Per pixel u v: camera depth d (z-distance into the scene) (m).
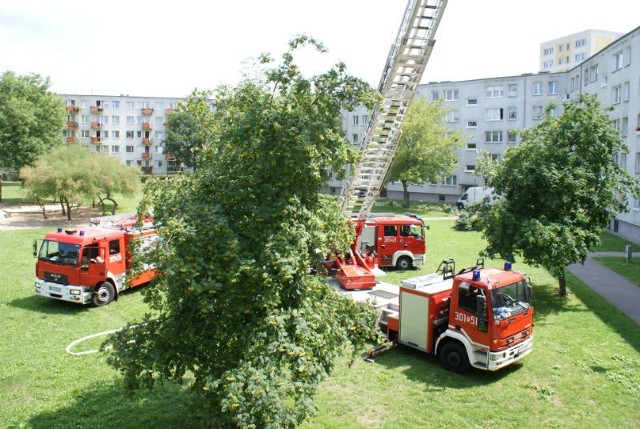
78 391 10.43
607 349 13.10
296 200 7.34
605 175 17.11
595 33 102.25
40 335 13.84
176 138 73.81
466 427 9.32
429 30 12.47
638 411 9.94
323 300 8.23
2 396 10.25
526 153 17.38
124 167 38.47
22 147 45.06
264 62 7.94
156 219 7.71
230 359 7.11
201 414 7.46
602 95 37.69
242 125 7.33
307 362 6.90
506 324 11.07
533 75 50.38
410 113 43.69
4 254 24.61
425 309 12.21
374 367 11.94
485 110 53.06
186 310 7.48
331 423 9.32
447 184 55.28
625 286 19.80
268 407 6.29
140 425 9.17
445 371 11.76
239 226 7.29
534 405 10.16
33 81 49.47
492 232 17.25
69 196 34.47
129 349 7.36
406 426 9.31
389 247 22.81
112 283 17.17
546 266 16.19
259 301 6.88
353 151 7.99
